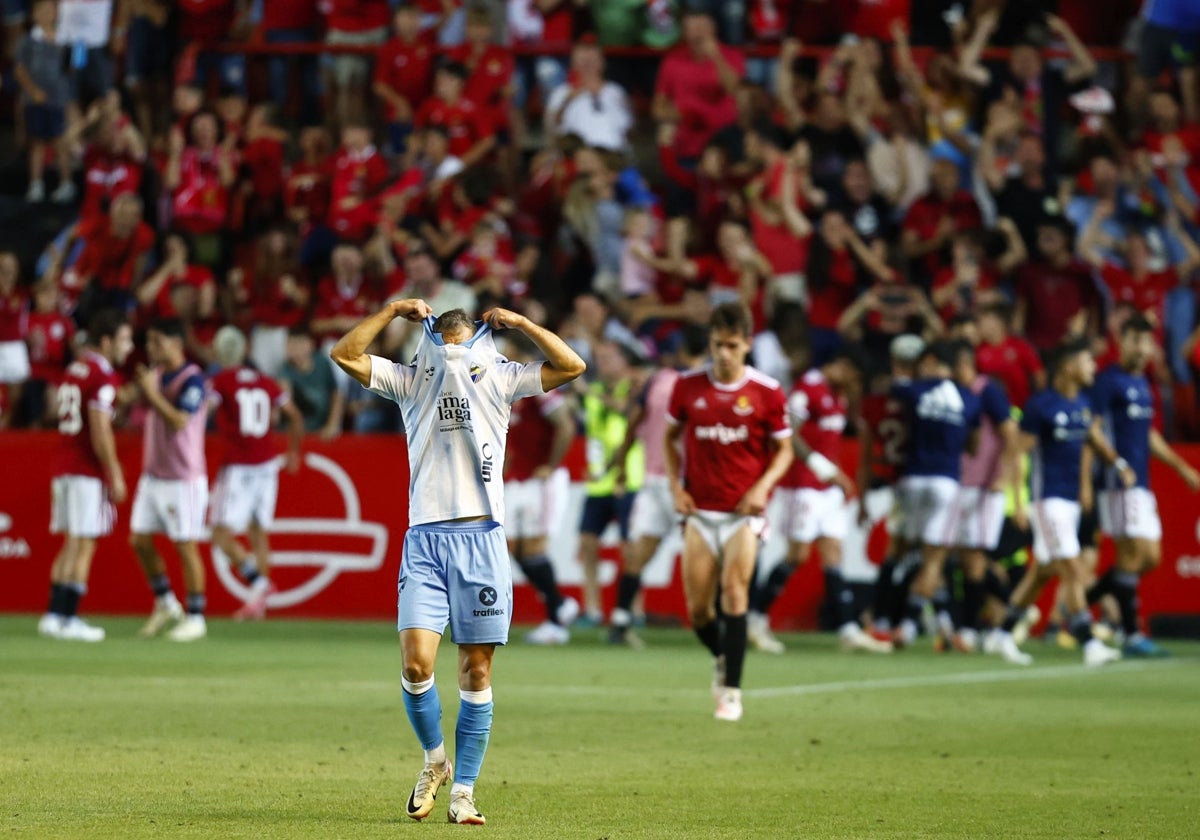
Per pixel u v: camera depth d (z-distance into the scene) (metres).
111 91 74.56
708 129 73.19
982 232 67.19
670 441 34.09
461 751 20.53
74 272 70.00
